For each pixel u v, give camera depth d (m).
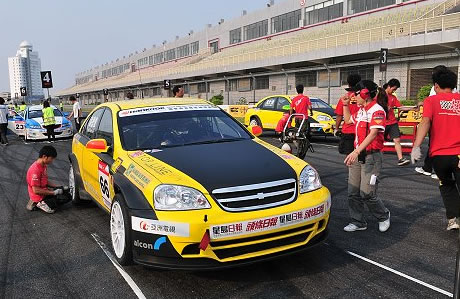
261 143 4.53
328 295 3.32
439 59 23.53
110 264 4.07
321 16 40.84
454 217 4.68
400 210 5.61
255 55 37.62
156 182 3.50
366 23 32.53
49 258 4.29
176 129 4.66
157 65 82.31
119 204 3.79
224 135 4.69
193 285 3.56
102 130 5.11
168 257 3.36
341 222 5.14
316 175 3.83
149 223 3.38
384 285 3.47
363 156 4.47
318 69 31.03
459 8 24.62
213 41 62.22
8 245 4.71
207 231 3.24
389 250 4.22
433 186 6.89
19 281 3.77
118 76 95.62
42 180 6.05
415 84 25.45
